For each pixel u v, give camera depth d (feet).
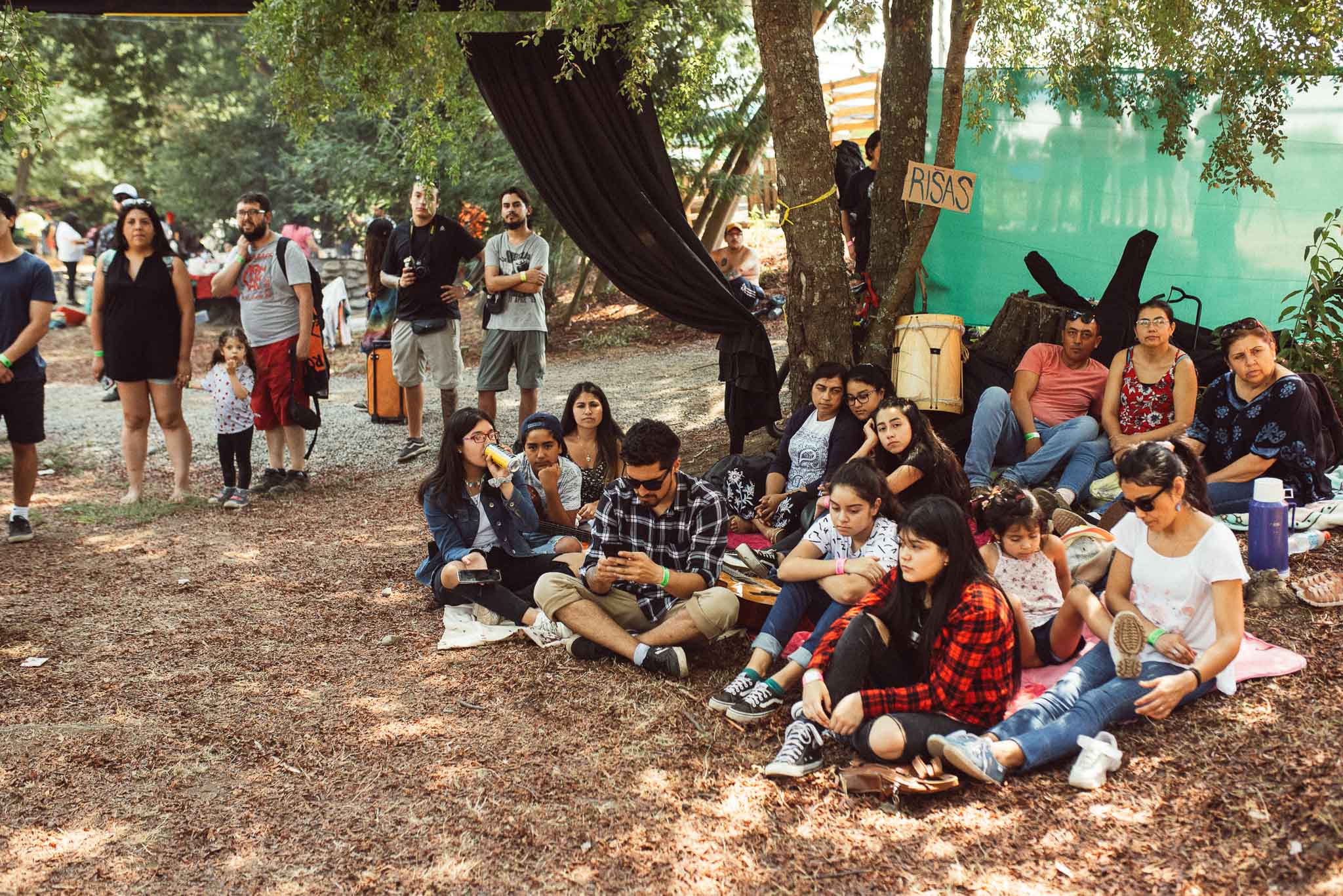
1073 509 18.15
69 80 66.44
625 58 20.89
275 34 21.57
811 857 10.46
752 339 22.09
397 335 26.86
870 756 11.64
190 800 11.68
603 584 14.64
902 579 12.08
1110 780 11.24
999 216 23.13
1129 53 22.12
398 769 12.23
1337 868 9.50
